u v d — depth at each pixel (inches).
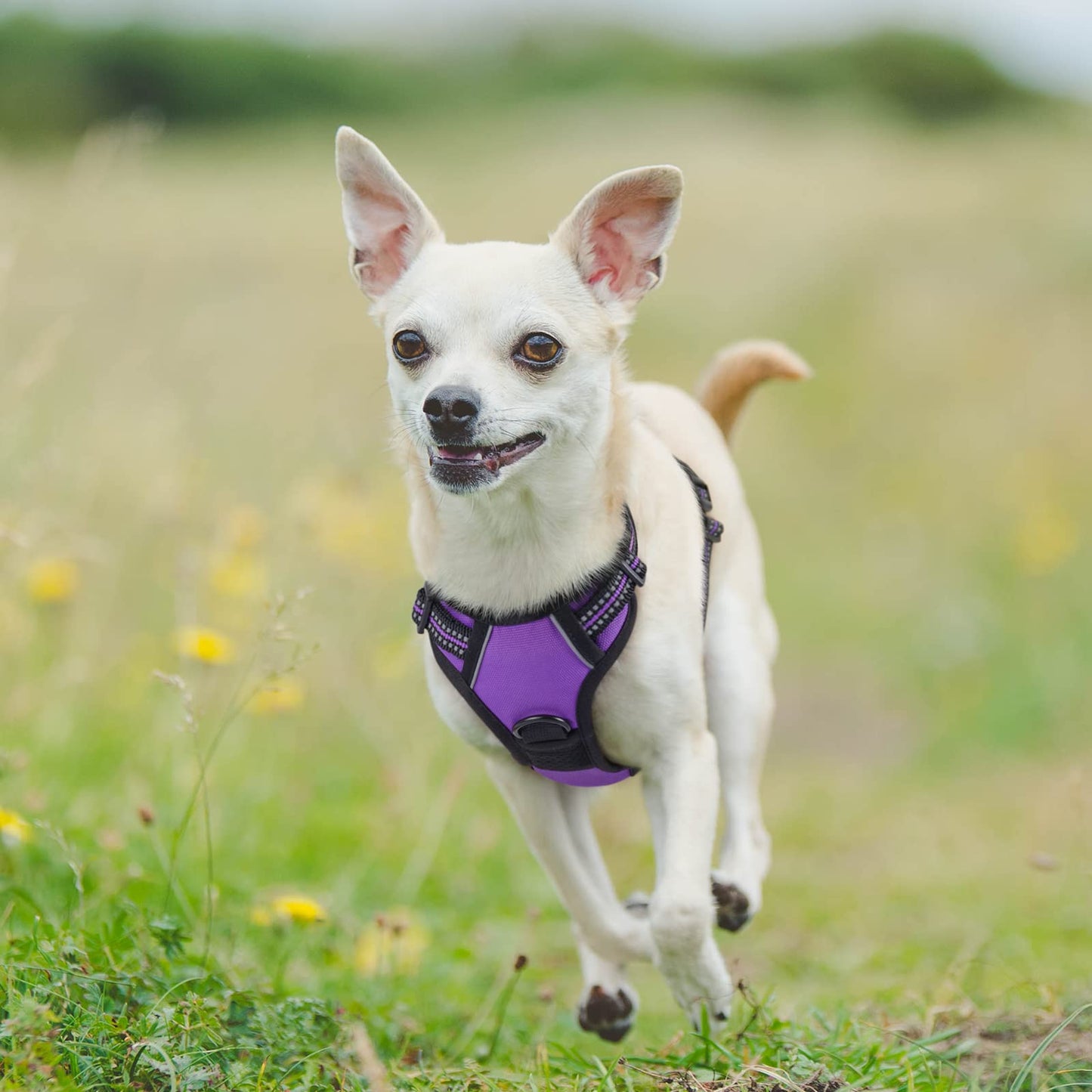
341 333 583.8
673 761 169.9
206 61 1424.7
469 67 1651.1
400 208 185.5
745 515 214.7
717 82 1697.8
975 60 1793.8
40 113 1234.0
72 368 375.6
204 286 650.2
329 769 298.7
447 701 174.4
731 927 186.1
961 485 613.3
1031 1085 153.5
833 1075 152.5
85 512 279.9
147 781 256.5
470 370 161.8
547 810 179.5
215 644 218.8
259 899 220.7
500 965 228.1
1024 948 218.2
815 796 355.3
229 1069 146.6
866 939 248.7
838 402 728.3
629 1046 194.4
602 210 173.5
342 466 310.7
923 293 825.5
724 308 832.3
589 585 163.6
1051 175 1056.2
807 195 1061.8
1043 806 318.0
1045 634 445.4
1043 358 718.5
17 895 182.5
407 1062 173.6
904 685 443.5
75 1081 136.6
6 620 253.0
